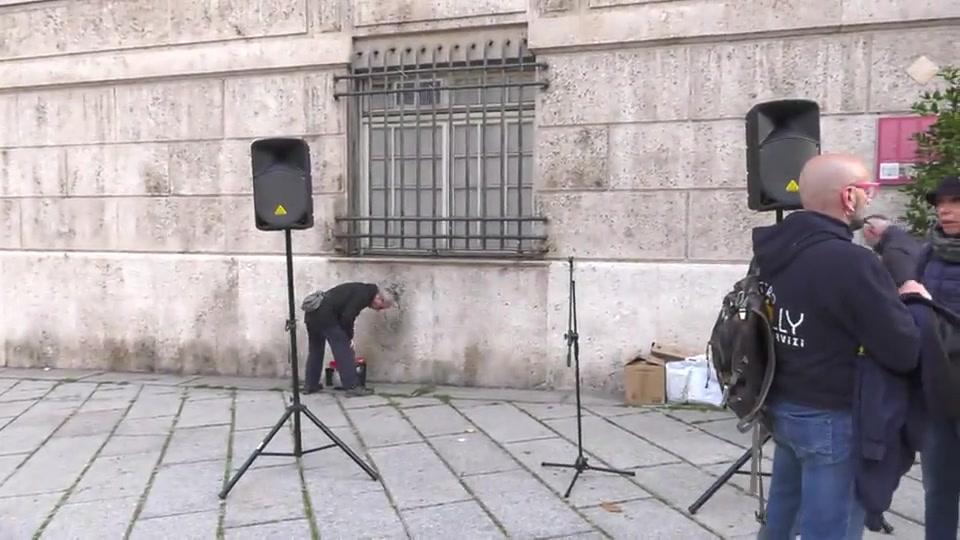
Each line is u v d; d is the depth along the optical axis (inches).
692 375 232.1
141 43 293.3
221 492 164.6
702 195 240.4
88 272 304.3
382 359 271.7
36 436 213.8
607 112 247.9
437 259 266.4
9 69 307.9
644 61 243.3
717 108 237.3
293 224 175.9
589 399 243.6
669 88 241.4
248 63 280.1
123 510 158.2
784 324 99.3
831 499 97.1
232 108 285.0
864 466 95.8
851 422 96.4
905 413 96.8
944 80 207.2
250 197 285.1
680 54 239.8
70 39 301.3
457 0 261.4
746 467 174.1
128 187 298.8
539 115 255.0
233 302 287.9
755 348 102.7
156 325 297.1
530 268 255.8
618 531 142.9
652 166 244.7
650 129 244.1
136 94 295.0
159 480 175.8
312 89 276.5
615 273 248.2
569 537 140.6
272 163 176.9
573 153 252.2
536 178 256.7
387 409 235.3
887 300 91.7
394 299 269.3
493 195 265.7
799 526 104.8
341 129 274.2
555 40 249.8
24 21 306.0
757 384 102.6
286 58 276.4
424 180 272.4
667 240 244.5
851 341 95.7
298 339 281.6
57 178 307.3
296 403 183.2
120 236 301.1
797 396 98.7
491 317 260.8
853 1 221.6
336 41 272.1
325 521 150.2
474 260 263.0
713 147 238.4
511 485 167.8
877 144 221.5
